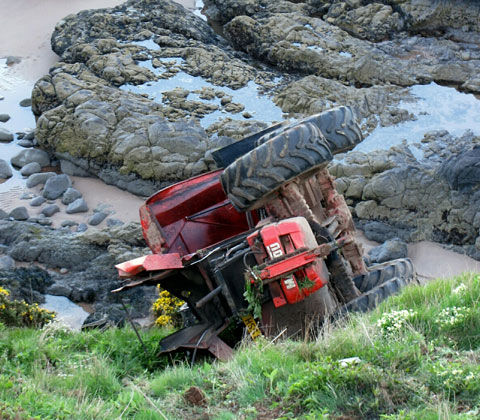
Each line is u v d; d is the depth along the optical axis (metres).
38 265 60.22
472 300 25.88
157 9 96.25
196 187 41.56
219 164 40.78
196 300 34.00
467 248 60.09
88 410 22.50
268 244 30.95
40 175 73.44
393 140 72.62
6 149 78.62
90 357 29.77
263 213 39.47
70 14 98.00
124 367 30.84
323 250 30.95
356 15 93.56
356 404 20.59
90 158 73.62
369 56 83.62
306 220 32.53
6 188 72.75
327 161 33.56
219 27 100.31
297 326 32.47
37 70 93.25
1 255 61.22
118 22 93.94
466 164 61.28
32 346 29.91
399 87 81.38
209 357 32.31
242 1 96.69
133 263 31.67
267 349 26.39
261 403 22.05
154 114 76.50
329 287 35.03
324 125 37.47
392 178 63.72
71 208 68.25
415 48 89.31
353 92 79.06
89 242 61.50
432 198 62.38
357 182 65.06
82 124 74.56
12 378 25.30
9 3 110.56
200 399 22.89
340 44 87.81
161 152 71.19
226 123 75.31
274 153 33.09
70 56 89.38
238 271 32.34
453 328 24.64
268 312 32.56
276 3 96.69
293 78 85.38
